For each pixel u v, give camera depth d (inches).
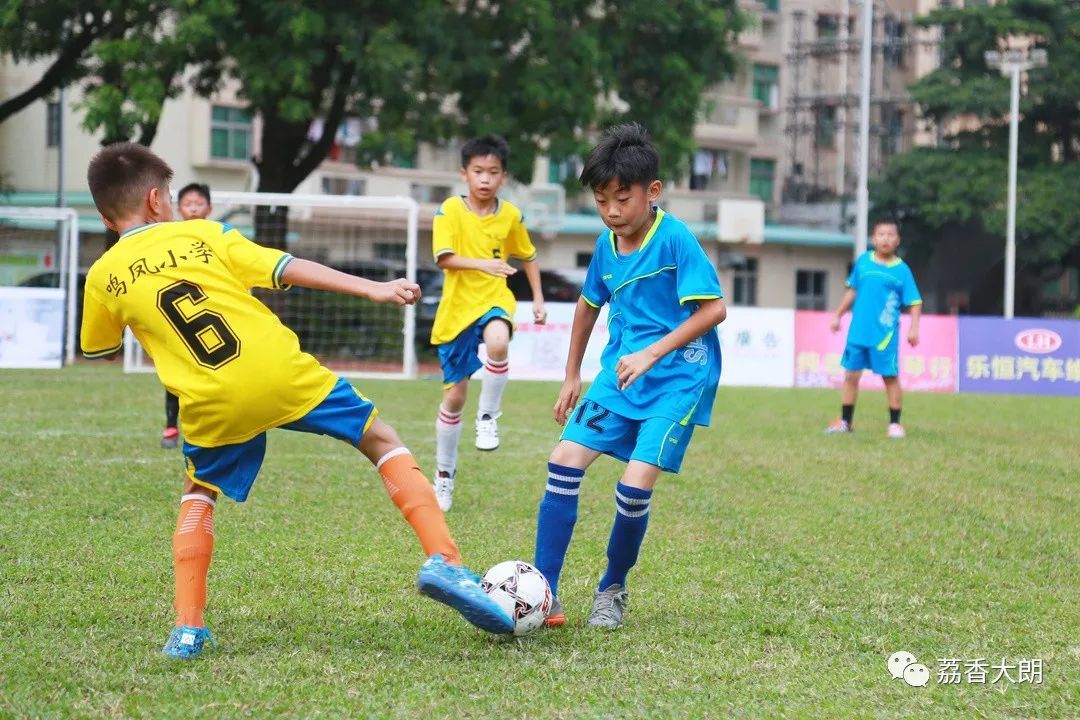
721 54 934.4
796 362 775.1
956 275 1646.2
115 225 161.5
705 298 172.1
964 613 187.2
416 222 711.1
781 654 162.1
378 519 251.9
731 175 1643.7
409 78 785.6
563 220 1405.0
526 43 842.2
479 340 277.1
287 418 155.6
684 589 198.8
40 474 293.6
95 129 744.3
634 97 901.2
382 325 775.7
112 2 751.1
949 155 1501.0
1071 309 1668.3
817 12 1692.9
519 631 165.3
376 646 161.6
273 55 749.3
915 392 750.5
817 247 1627.7
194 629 154.6
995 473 350.6
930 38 1771.7
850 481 325.1
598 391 180.7
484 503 278.2
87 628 167.2
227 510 258.2
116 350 166.6
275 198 678.5
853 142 1739.7
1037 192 1435.8
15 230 737.0
